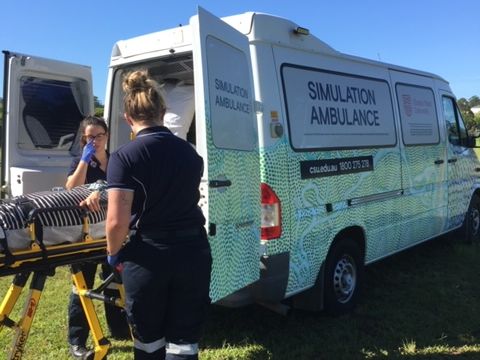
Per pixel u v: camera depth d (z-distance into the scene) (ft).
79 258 9.23
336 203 14.73
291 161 13.20
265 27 13.11
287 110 13.28
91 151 12.15
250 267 11.75
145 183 7.91
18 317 14.76
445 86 21.94
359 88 16.12
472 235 24.61
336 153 14.79
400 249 18.31
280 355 12.81
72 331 11.80
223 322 14.82
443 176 21.04
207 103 10.11
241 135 11.54
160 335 8.50
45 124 16.58
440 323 14.84
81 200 9.25
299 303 14.60
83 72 17.51
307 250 13.70
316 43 14.71
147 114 8.28
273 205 12.64
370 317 15.30
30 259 8.41
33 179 15.39
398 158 17.79
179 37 13.08
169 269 8.05
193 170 8.38
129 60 14.16
